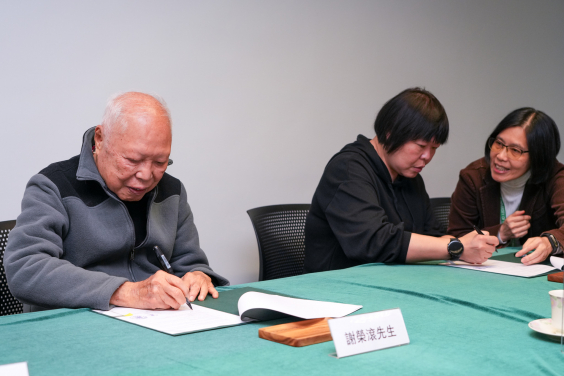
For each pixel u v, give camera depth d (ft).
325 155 10.73
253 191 9.76
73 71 7.92
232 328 3.24
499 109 14.03
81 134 8.04
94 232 4.87
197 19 8.98
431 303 3.91
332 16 10.70
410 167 6.39
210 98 9.17
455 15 12.96
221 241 9.40
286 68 10.08
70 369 2.51
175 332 3.09
